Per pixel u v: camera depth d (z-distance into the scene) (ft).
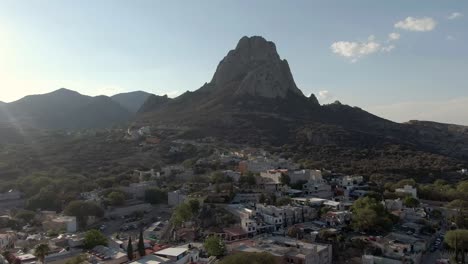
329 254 488.44
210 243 478.59
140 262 437.58
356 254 504.43
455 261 496.23
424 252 529.86
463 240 513.04
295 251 467.11
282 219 605.73
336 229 574.56
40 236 569.23
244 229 570.87
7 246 529.45
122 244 521.65
